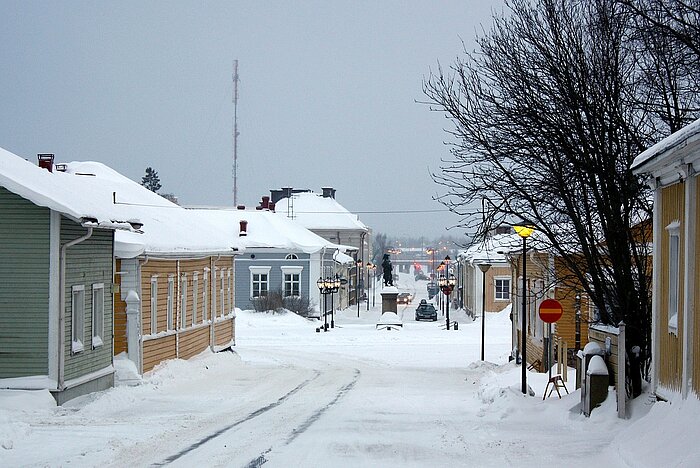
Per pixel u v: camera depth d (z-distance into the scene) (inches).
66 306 952.3
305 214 5354.3
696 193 608.7
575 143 936.9
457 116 1026.1
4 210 929.5
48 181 1048.8
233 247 1839.3
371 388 1213.1
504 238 1803.6
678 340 642.2
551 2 983.6
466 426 774.5
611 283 911.0
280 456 601.6
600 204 904.9
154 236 1355.8
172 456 598.9
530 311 1561.3
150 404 988.6
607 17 944.9
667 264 688.4
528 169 994.1
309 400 1040.8
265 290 3403.1
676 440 541.6
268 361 1761.8
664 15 898.1
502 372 1481.3
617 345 774.5
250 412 900.6
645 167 676.1
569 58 962.7
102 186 1648.6
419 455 610.5
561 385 1045.2
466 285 4151.1
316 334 2578.7
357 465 568.7
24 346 930.1
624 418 715.4
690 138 549.6
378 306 5123.0
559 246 1002.1
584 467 560.1
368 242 6958.7
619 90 937.5
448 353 2003.0
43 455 607.2
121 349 1230.3
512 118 984.9
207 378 1354.6
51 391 922.7
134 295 1219.9
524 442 666.8
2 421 783.1
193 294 1565.0
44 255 930.1
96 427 764.0
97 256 1057.5
